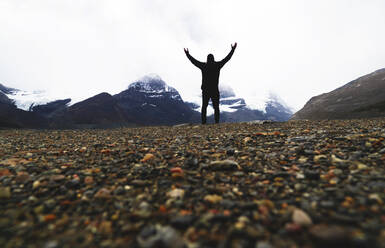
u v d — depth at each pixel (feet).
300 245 4.50
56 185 8.37
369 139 14.03
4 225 5.61
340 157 10.76
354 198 6.28
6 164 12.35
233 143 17.57
